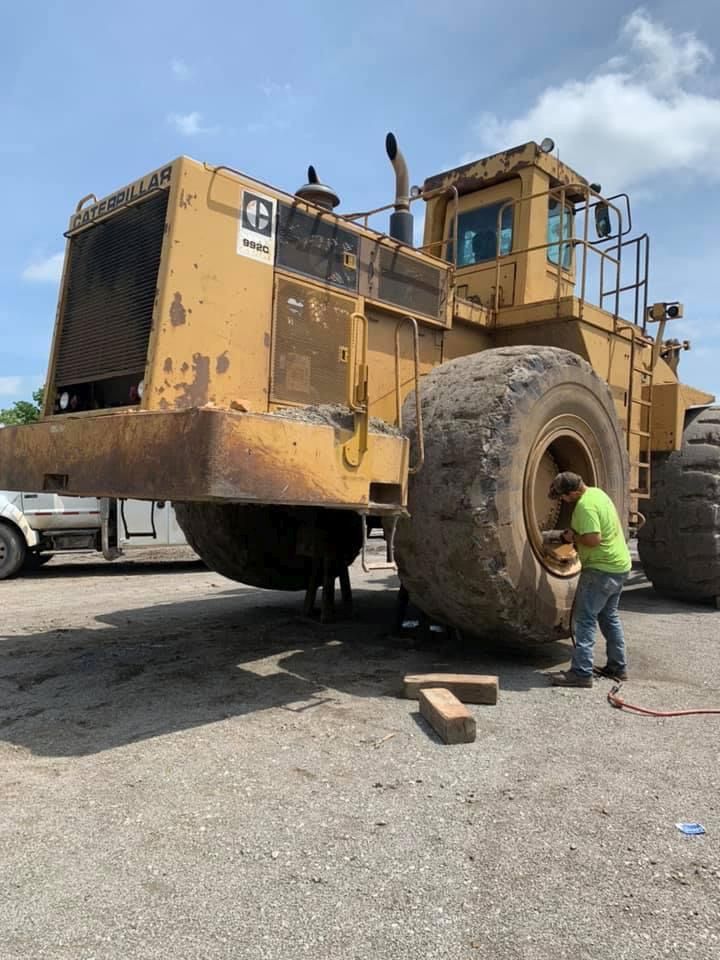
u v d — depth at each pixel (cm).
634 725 388
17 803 298
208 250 420
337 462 387
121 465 371
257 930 219
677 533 732
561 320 608
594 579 453
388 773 326
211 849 263
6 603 806
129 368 418
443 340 577
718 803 300
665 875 248
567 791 309
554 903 233
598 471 529
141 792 308
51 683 462
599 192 709
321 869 251
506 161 696
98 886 241
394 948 212
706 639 593
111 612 718
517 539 439
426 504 439
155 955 209
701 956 209
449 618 473
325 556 616
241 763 337
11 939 215
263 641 570
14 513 1056
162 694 438
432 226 754
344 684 457
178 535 1122
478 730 378
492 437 430
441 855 259
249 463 345
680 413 735
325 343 479
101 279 451
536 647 542
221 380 423
